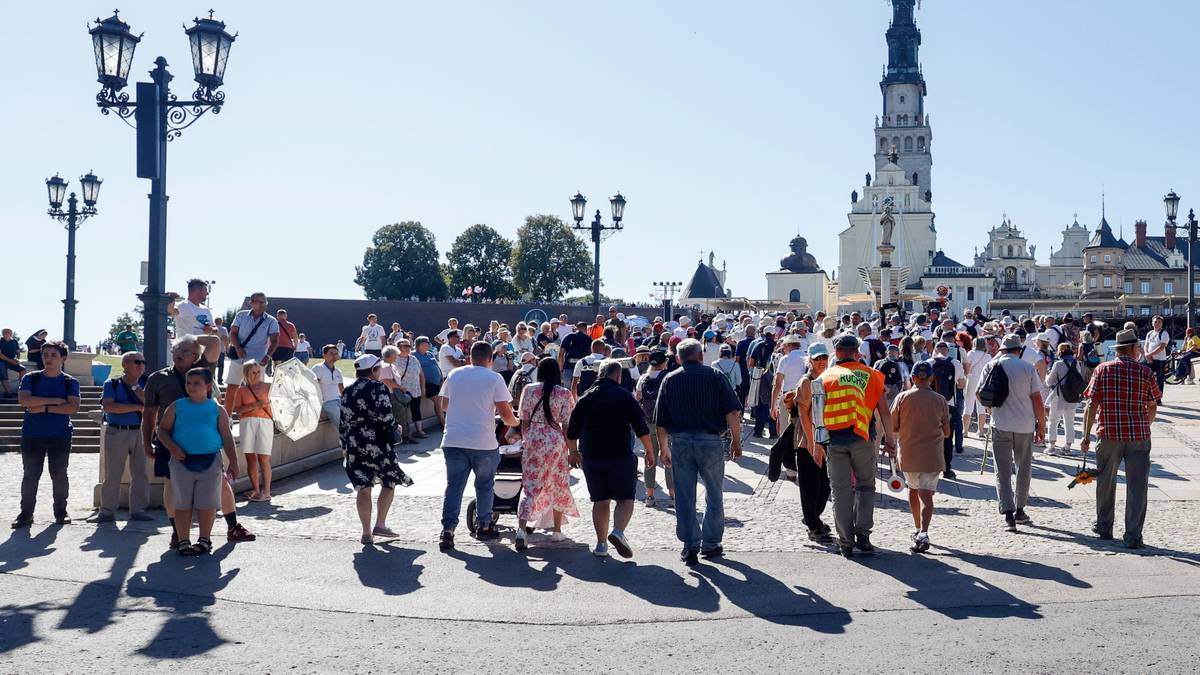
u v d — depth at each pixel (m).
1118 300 100.12
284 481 15.00
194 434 9.88
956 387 17.41
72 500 13.34
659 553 10.17
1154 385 10.42
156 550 10.14
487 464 10.66
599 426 9.90
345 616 7.79
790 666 6.57
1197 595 8.34
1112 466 10.57
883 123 126.75
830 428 9.89
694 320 53.25
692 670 6.51
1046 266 151.50
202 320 14.51
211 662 6.66
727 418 9.88
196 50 13.71
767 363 19.45
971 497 13.34
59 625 7.48
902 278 58.53
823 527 10.73
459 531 11.29
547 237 108.12
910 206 112.06
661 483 14.79
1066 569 9.34
